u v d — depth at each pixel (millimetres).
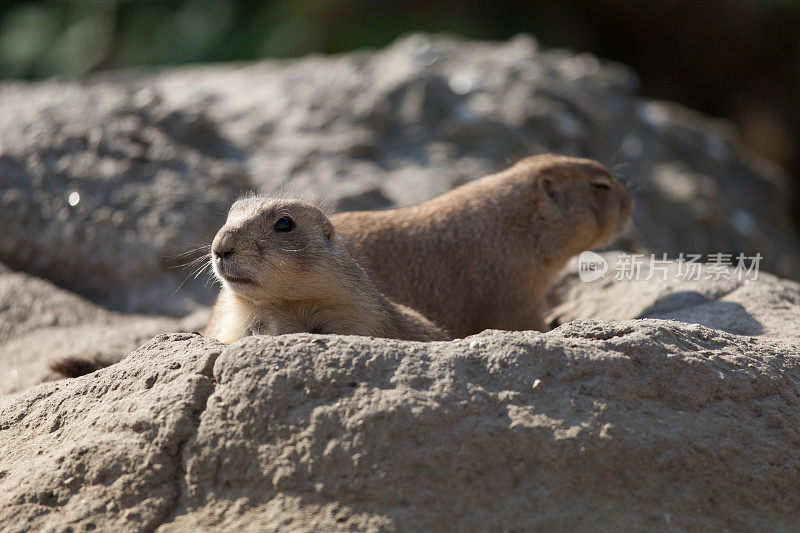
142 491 9727
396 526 9109
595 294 18719
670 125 34125
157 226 21812
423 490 9375
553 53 38906
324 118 27875
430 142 27594
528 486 9531
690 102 52812
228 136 27125
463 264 17172
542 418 9867
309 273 12953
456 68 31766
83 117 24422
